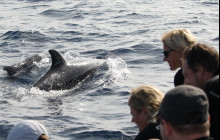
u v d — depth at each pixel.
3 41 18.22
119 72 13.70
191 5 24.09
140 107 5.36
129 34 18.53
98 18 21.97
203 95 4.10
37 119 10.25
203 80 5.36
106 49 16.36
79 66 13.91
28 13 23.91
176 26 19.56
